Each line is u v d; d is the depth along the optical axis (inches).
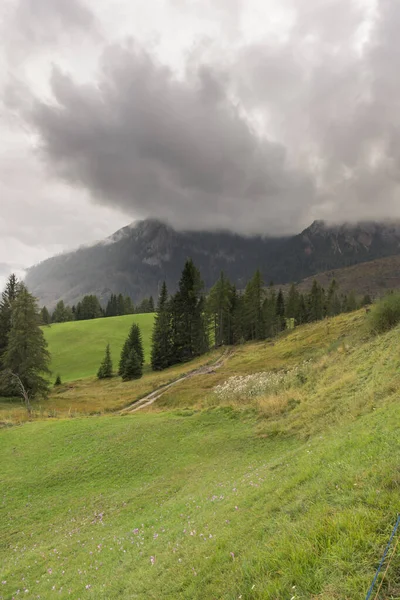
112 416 1358.3
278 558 183.9
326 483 262.2
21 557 500.1
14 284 2385.6
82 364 3725.4
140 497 652.7
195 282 3233.3
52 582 386.3
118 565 356.2
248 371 1991.9
